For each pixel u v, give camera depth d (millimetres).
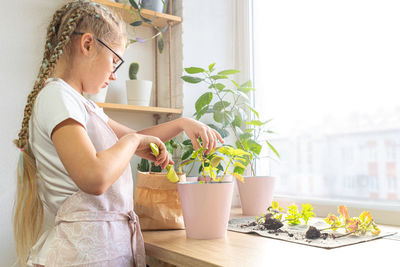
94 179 779
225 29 1991
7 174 1529
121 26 1072
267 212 1336
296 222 1258
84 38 954
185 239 1106
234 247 978
